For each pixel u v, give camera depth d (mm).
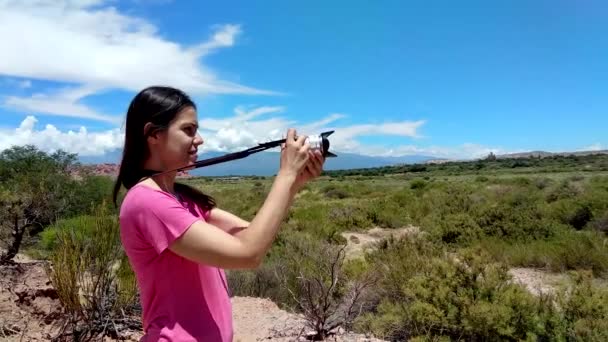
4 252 8844
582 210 15156
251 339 5570
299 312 6824
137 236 1720
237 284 8461
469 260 5996
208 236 1631
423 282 6027
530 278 9953
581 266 10289
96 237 5453
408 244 9680
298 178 1722
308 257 8664
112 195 1916
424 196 24312
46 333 4926
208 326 1741
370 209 19625
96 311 5223
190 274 1733
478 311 5395
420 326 5859
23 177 13391
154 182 1797
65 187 15461
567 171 81188
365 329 6051
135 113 1830
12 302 5195
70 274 5012
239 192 42344
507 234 13289
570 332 5434
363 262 9164
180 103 1836
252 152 1794
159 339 1699
